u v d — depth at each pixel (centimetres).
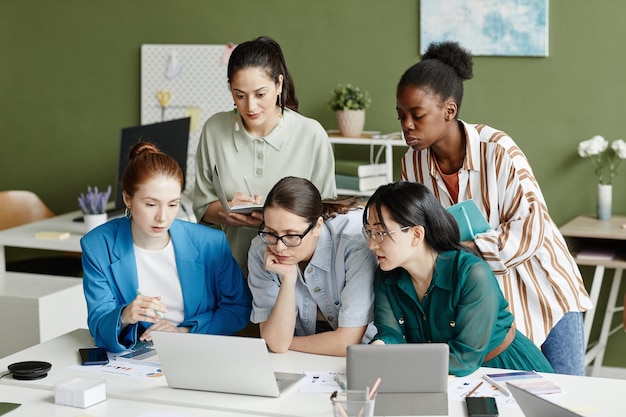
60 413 239
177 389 255
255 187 351
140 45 560
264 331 284
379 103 512
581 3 469
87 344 296
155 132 498
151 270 298
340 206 295
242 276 311
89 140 580
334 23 515
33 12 580
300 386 254
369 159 517
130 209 284
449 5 489
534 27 476
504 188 303
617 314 486
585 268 484
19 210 541
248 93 323
